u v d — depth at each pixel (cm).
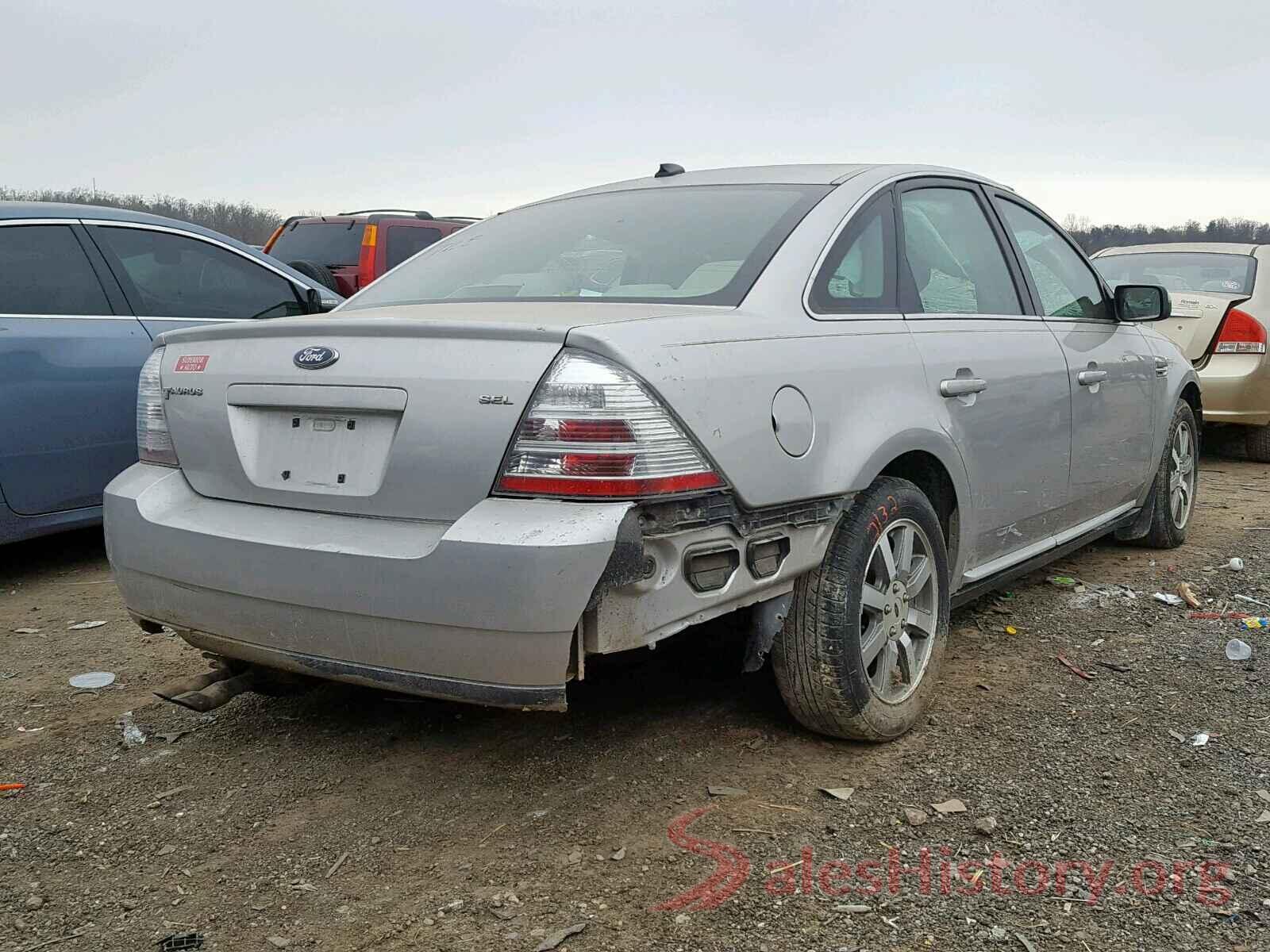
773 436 268
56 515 516
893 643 319
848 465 288
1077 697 357
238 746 328
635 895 244
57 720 350
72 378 513
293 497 275
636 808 284
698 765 307
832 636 294
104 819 285
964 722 337
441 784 300
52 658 410
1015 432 375
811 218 324
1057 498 415
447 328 256
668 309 281
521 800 289
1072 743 321
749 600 273
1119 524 499
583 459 237
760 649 286
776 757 311
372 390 261
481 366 249
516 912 238
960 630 427
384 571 249
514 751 318
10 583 521
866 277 332
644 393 242
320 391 270
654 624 249
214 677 318
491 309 293
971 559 365
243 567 273
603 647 241
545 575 232
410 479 254
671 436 244
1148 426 493
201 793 298
